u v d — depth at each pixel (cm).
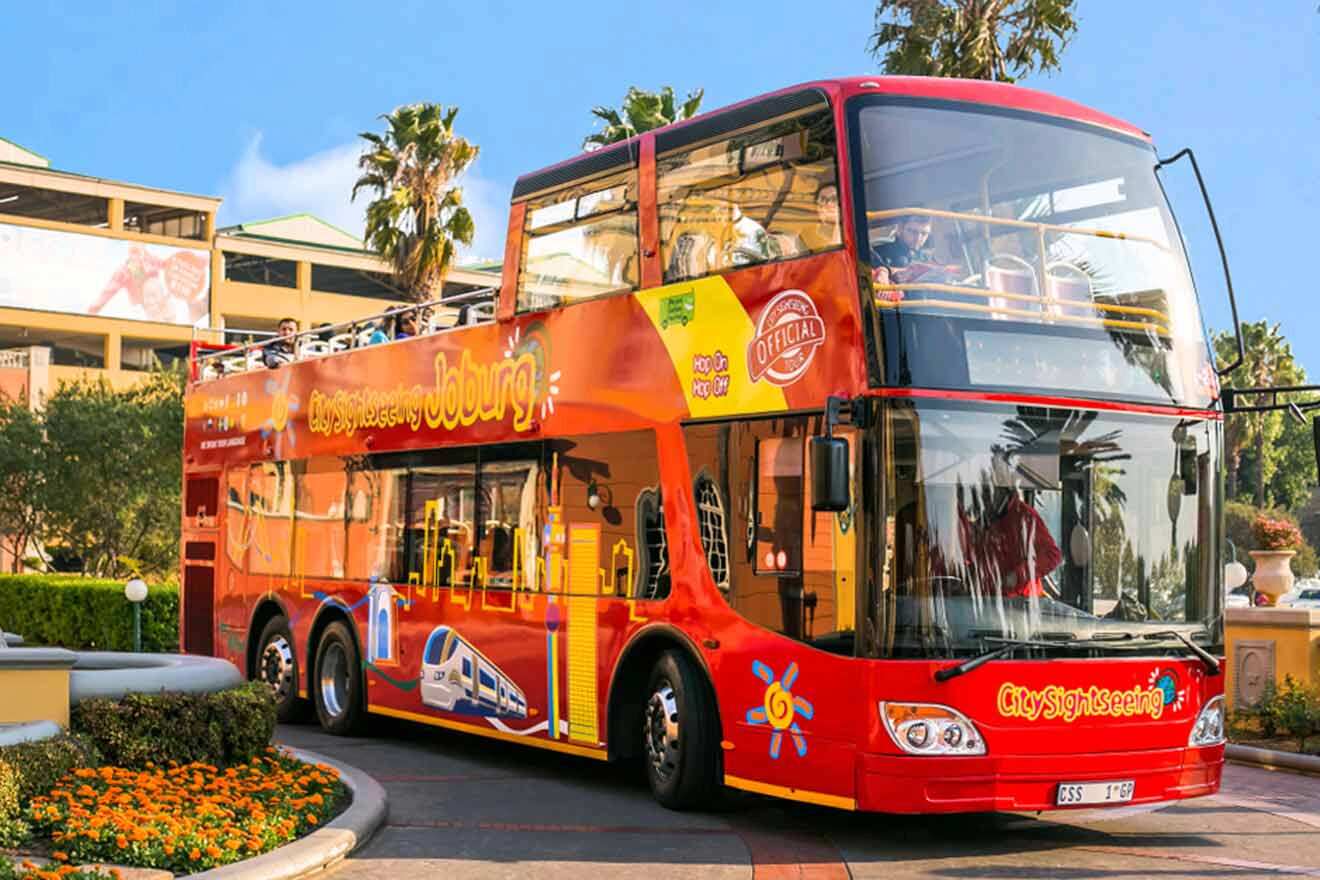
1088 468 973
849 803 930
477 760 1421
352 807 1024
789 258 1020
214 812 918
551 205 1303
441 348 1451
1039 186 1020
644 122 3797
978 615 926
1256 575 1730
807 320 995
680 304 1127
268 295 8200
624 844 975
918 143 989
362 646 1564
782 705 991
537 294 1308
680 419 1114
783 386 1012
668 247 1149
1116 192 1048
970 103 1016
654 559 1135
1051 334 979
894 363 934
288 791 1043
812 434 983
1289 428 9488
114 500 4009
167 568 4062
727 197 1091
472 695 1369
